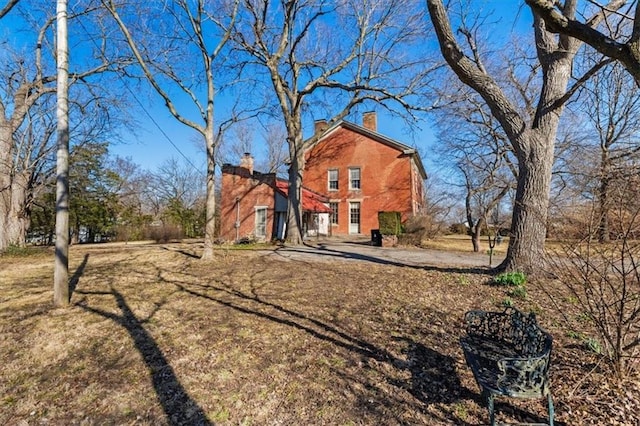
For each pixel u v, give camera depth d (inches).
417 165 1076.5
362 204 985.5
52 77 608.4
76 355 144.0
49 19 566.9
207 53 414.0
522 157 274.4
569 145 551.8
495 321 137.1
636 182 110.3
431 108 548.7
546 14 101.0
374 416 97.2
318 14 544.4
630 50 86.9
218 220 1127.0
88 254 502.9
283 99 616.4
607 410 94.9
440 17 265.1
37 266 390.9
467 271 318.3
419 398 106.2
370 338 155.3
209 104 422.3
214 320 183.9
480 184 686.5
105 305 215.6
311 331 165.2
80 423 98.2
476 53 383.6
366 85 577.9
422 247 621.3
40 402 109.7
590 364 119.9
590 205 121.3
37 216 924.0
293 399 106.8
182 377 122.3
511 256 276.4
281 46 573.0
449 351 140.2
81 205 984.9
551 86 273.9
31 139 705.0
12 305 219.0
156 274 325.4
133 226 1026.1
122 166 1357.0
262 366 129.4
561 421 91.9
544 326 161.0
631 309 119.1
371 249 568.7
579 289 142.9
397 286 261.4
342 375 121.5
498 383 90.2
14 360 140.9
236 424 95.1
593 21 248.7
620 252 106.0
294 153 648.4
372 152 989.2
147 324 179.0
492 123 594.6
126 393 113.0
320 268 352.5
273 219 768.9
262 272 331.3
